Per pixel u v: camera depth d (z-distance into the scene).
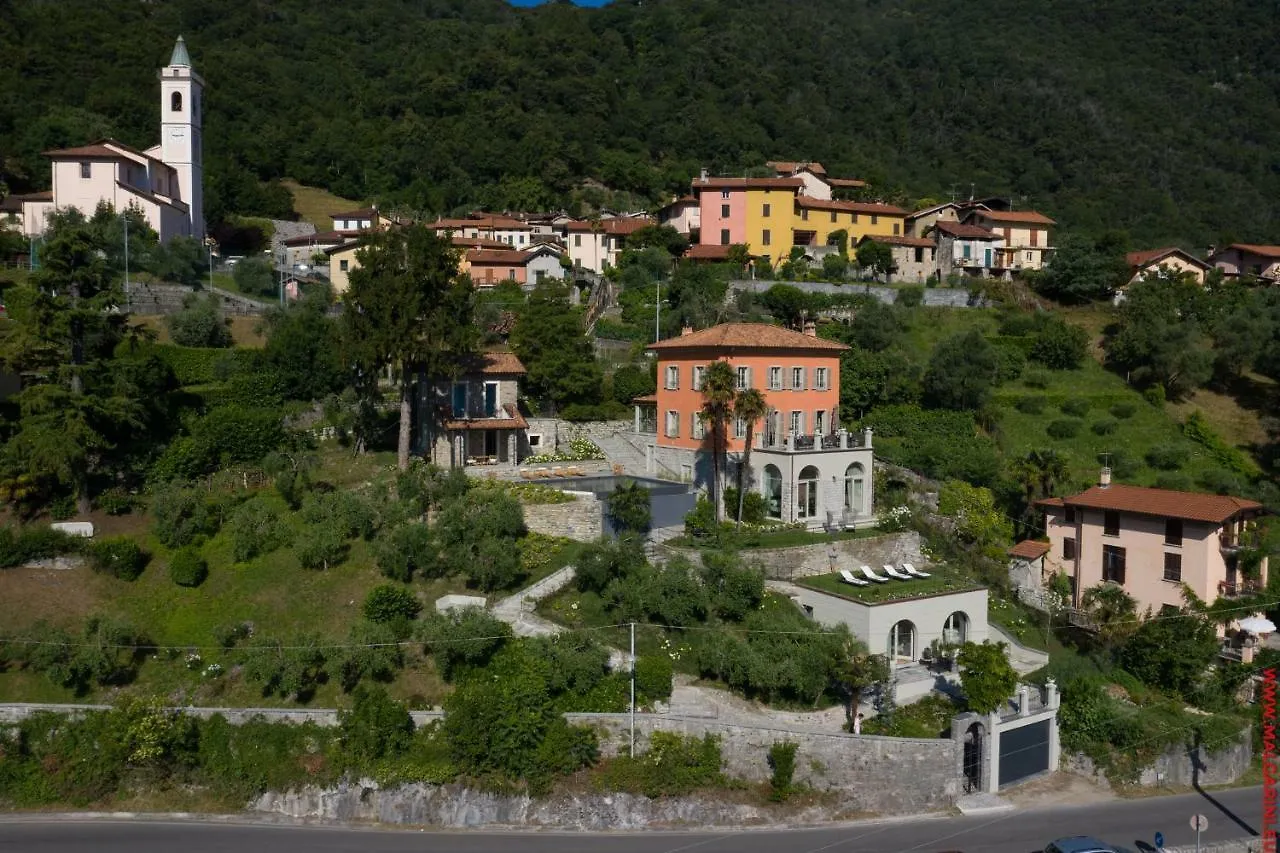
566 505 51.03
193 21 182.75
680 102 183.62
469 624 41.00
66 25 150.88
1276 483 73.75
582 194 150.88
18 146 111.62
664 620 45.12
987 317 96.81
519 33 198.00
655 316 89.44
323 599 45.06
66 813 37.88
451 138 158.50
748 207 108.88
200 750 38.97
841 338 84.75
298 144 155.62
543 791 38.25
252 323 74.44
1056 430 77.62
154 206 89.06
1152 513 53.72
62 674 40.28
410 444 61.09
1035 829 38.28
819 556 51.72
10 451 48.69
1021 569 58.25
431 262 54.06
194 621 44.12
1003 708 43.75
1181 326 86.56
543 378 67.81
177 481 51.06
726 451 58.78
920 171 181.25
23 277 72.38
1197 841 35.00
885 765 39.62
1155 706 46.25
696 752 39.16
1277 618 55.59
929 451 68.94
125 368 54.22
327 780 38.16
